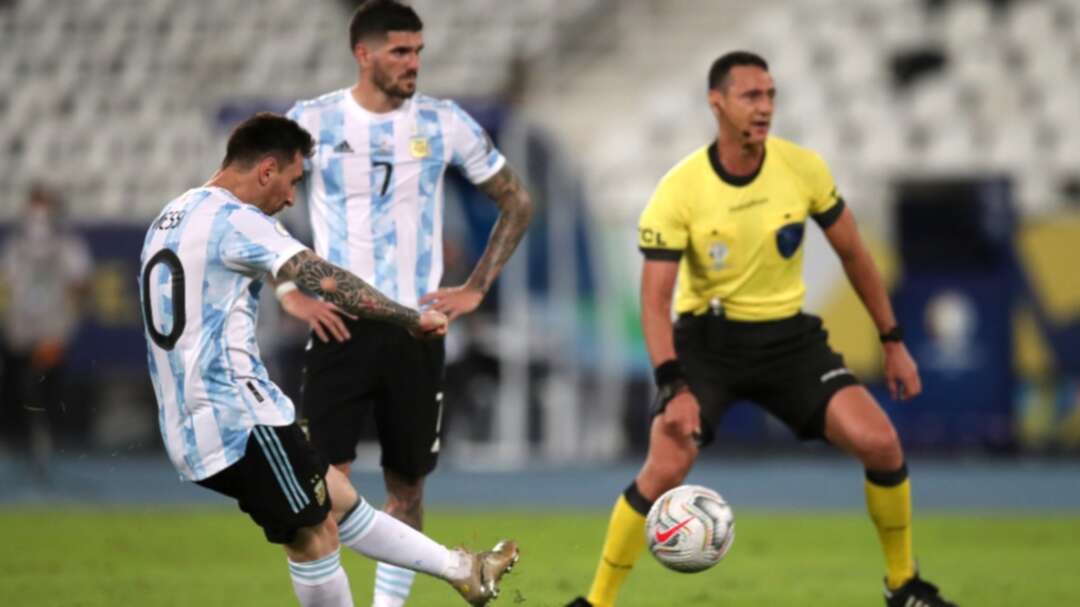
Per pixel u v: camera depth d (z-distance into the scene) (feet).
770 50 236.43
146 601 82.79
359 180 73.15
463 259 186.50
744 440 184.55
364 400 73.97
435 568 65.31
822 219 74.38
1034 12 228.02
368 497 144.15
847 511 135.74
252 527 122.83
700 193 72.59
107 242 191.42
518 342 186.39
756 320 73.82
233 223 59.82
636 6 250.37
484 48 249.34
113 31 256.73
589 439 189.88
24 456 195.93
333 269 60.18
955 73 225.15
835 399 72.79
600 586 72.95
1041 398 174.29
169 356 60.18
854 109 224.53
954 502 142.10
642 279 72.59
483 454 188.55
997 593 85.81
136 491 156.66
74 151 248.73
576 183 187.93
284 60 253.24
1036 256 172.76
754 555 105.70
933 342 173.99
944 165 216.33
